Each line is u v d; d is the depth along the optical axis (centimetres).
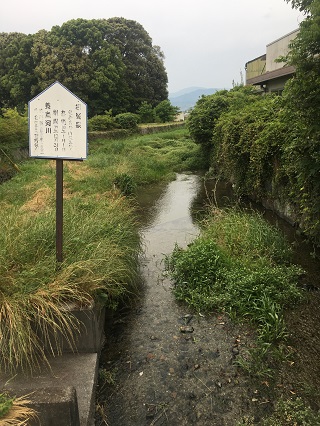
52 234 390
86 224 439
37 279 310
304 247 552
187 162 1552
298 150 457
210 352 338
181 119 3922
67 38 2636
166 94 3644
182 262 457
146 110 3080
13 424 183
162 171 1400
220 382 301
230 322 380
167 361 330
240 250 494
